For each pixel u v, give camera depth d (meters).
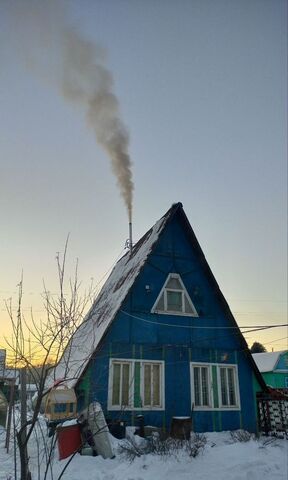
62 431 10.09
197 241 16.38
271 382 29.84
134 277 14.95
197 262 16.45
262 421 14.84
